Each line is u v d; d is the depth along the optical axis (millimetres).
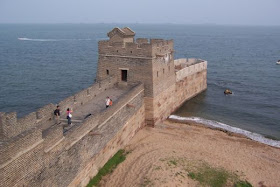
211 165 27297
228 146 32750
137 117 33844
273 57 116062
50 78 70812
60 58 104750
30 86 63156
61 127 19094
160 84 37250
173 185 22875
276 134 39094
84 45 157625
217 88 63250
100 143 24891
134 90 31969
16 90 59875
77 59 102500
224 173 26141
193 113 45562
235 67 90875
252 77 75812
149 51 33719
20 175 15539
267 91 61906
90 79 70375
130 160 27641
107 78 35781
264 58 112688
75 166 21141
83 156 22188
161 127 36750
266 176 26938
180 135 34719
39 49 134000
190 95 52531
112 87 36781
